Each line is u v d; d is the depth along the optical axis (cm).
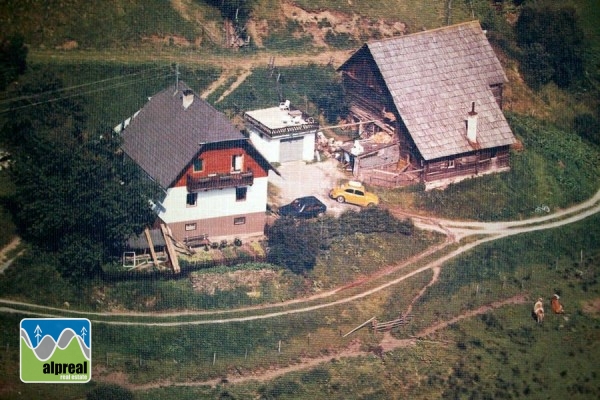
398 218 12900
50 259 11844
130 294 11706
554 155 14288
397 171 13375
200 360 11312
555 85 15262
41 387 11112
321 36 14675
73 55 13900
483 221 13250
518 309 12375
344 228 12569
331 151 13412
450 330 11975
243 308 11738
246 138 12181
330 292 12056
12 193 12169
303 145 13288
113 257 11850
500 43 15325
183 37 14312
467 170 13575
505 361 11731
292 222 12331
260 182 12206
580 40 15500
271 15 14662
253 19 14588
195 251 12025
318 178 13088
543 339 12081
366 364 11462
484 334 12012
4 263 11788
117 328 11456
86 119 13112
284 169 13138
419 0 15300
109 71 13750
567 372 11719
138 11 14362
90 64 13762
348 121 13788
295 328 11662
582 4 15825
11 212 12056
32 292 11662
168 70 13900
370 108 13675
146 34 14225
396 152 13425
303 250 12156
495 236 13100
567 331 12212
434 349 11750
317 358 11456
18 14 14038
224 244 12150
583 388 11550
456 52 13962
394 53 13688
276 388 11075
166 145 12169
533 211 13512
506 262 12862
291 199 12756
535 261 13000
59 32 14050
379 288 12181
